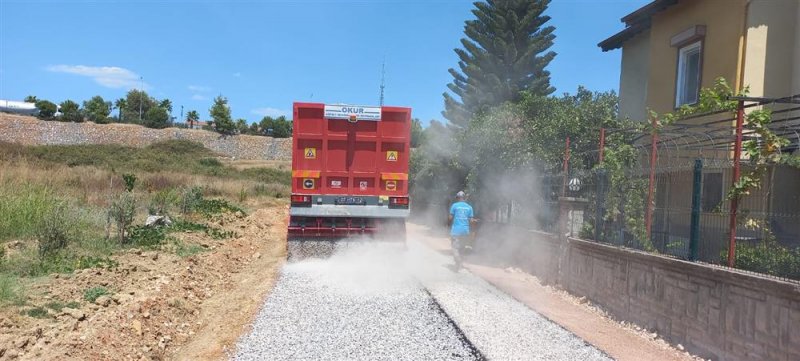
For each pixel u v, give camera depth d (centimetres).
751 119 809
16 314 679
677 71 1376
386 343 696
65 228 1107
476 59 3247
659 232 841
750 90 1148
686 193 803
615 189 931
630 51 1786
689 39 1309
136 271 1009
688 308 704
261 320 790
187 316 816
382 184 1278
